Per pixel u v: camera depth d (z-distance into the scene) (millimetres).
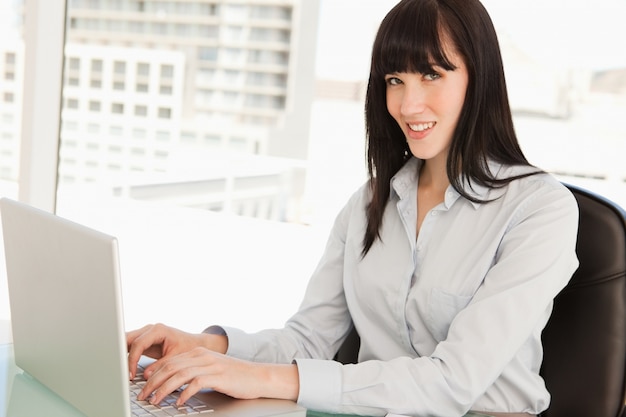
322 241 6078
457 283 1229
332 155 13625
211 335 1277
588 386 1224
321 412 1108
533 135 11953
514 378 1206
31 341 1087
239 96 17484
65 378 1005
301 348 1373
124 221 6375
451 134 1238
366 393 1096
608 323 1215
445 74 1188
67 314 964
